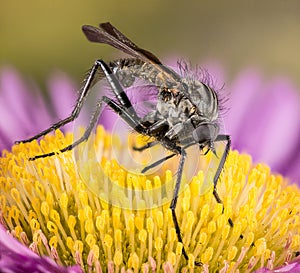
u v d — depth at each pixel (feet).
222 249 0.23
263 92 0.29
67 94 0.29
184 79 0.23
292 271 0.23
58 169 0.23
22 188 0.23
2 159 0.24
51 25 0.34
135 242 0.23
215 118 0.22
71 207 0.23
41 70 0.34
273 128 0.29
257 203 0.24
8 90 0.28
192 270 0.22
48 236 0.23
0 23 0.34
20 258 0.22
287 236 0.23
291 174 0.28
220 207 0.23
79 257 0.22
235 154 0.24
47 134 0.24
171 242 0.22
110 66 0.23
